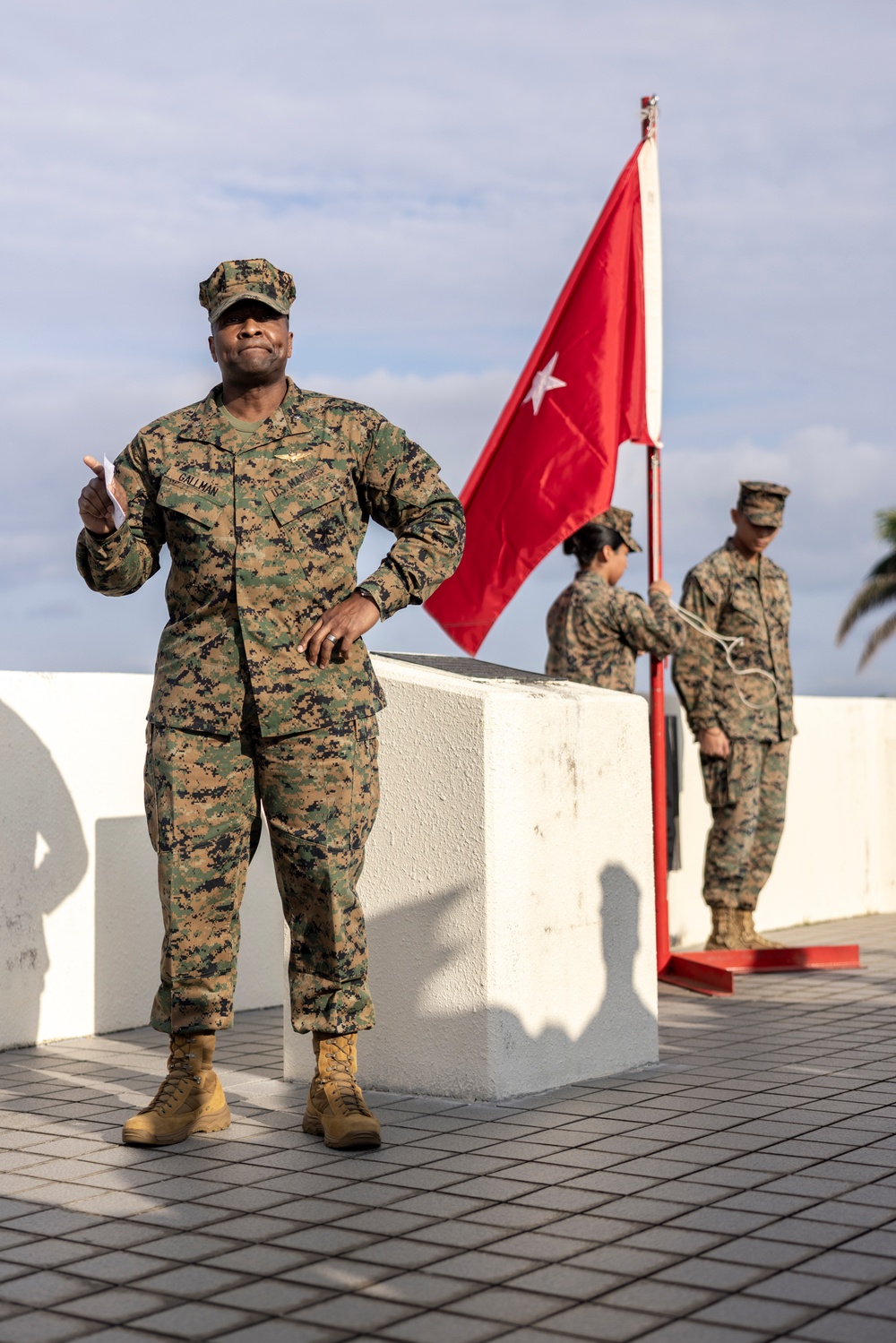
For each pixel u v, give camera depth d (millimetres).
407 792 4191
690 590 7113
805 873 8914
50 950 5133
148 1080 4426
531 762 4160
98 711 5336
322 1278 2609
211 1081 3725
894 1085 4141
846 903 9320
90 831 5293
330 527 3680
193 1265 2684
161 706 3645
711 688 7062
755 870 7262
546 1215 2951
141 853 5480
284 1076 4371
